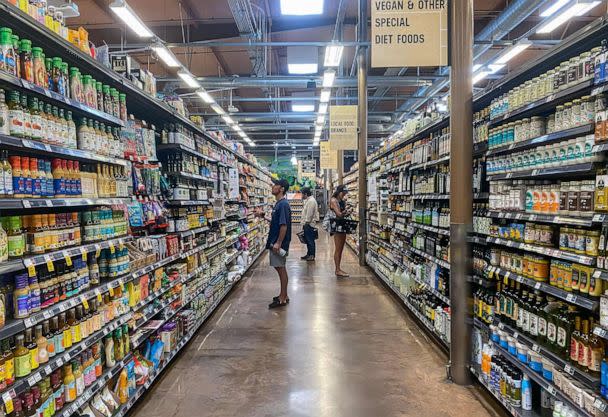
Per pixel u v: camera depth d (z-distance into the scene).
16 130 2.03
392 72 12.24
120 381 2.95
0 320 1.92
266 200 15.43
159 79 11.72
